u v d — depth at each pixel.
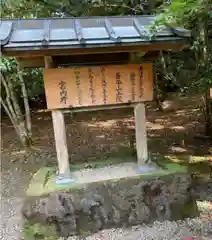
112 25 2.98
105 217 3.15
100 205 3.15
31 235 3.07
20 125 6.21
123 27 2.95
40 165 5.23
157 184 3.26
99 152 5.40
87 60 3.30
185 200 3.29
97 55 3.29
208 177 4.21
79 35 2.64
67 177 3.33
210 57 4.11
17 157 5.79
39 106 10.08
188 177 3.34
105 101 3.22
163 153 5.20
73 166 3.77
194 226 3.13
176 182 3.30
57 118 3.21
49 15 5.01
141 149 3.46
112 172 3.49
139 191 3.21
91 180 3.29
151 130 6.76
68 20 3.06
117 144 5.90
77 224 3.10
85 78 3.14
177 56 5.14
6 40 2.50
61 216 3.05
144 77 3.26
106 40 2.64
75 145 6.13
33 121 8.60
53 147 6.16
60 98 3.13
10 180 4.80
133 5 4.71
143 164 3.48
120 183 3.23
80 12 4.76
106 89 3.21
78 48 2.62
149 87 3.29
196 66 4.83
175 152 5.23
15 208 3.90
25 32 2.75
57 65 3.28
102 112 9.26
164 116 7.92
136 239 2.98
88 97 3.18
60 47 2.57
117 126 7.47
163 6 3.44
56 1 4.73
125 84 3.24
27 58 3.14
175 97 9.28
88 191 3.17
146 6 4.62
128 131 6.91
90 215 3.13
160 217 3.25
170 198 3.27
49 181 3.40
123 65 3.19
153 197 3.26
